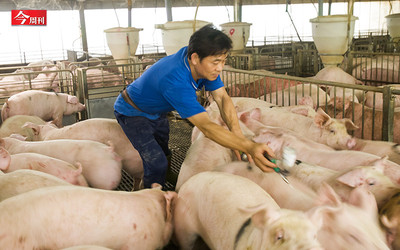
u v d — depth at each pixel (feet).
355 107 14.94
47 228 7.16
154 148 10.64
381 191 8.06
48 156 11.82
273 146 11.19
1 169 10.60
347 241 6.68
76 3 45.03
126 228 7.89
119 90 21.74
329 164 10.23
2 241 6.68
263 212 5.76
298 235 5.41
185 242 8.69
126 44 27.27
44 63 34.65
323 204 6.82
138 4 48.96
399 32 32.42
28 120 16.83
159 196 8.95
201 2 51.39
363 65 26.32
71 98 20.59
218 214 7.50
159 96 9.76
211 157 10.66
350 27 22.07
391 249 7.30
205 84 9.98
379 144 11.18
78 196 7.77
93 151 11.80
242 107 16.11
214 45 7.93
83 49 45.01
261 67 30.07
